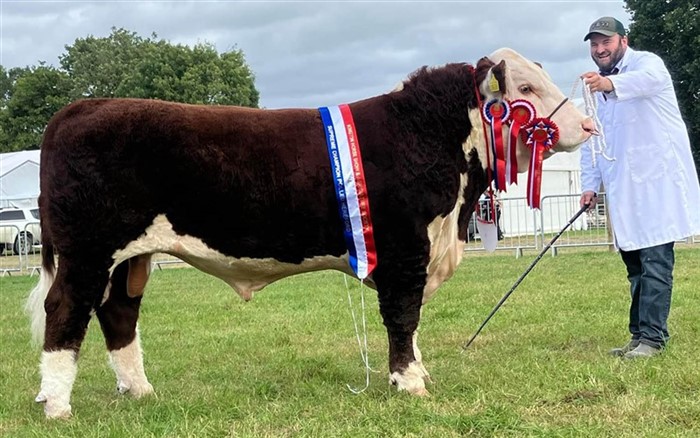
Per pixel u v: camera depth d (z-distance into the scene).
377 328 7.39
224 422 4.23
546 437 3.66
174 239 4.51
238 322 8.26
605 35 5.69
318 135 4.56
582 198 6.09
